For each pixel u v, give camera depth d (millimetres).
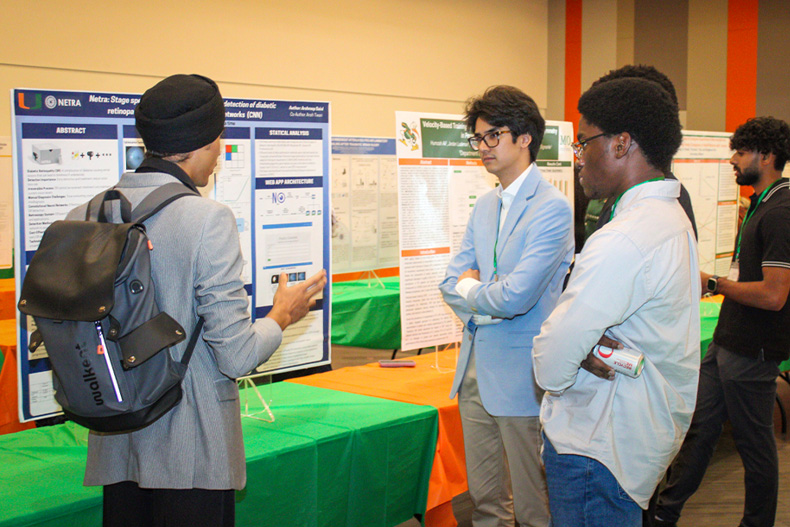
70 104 1844
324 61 6117
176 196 1222
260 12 5652
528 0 7793
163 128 1243
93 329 1095
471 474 2117
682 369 1252
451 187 2725
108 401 1100
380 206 4316
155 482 1194
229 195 2047
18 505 1417
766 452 2367
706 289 2416
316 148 2219
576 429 1265
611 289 1181
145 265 1136
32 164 1803
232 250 1223
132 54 5008
